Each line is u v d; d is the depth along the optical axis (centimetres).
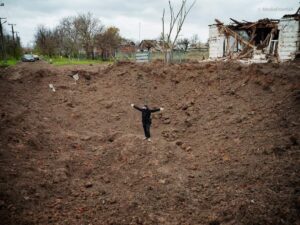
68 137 1056
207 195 677
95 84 1852
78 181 751
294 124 938
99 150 949
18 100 1456
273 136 896
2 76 1788
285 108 1044
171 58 2272
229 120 1092
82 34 5825
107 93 1658
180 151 933
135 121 1277
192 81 1540
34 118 1206
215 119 1149
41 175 743
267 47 2059
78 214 602
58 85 1786
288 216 577
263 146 853
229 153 870
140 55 3073
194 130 1120
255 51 2073
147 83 1694
